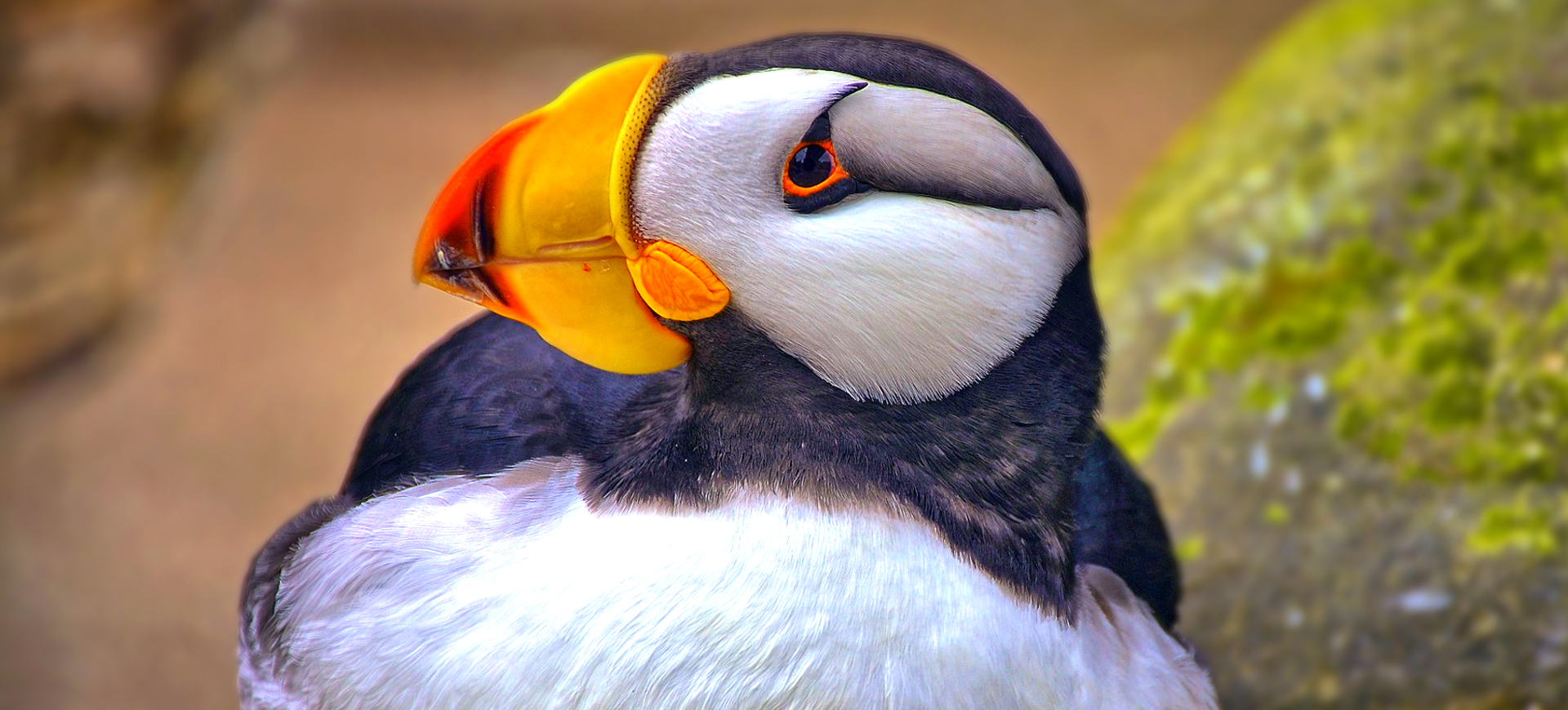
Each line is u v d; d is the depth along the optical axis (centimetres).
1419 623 836
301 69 2347
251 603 523
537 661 441
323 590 474
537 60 2444
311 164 2095
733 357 482
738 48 483
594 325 480
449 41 2488
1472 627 825
